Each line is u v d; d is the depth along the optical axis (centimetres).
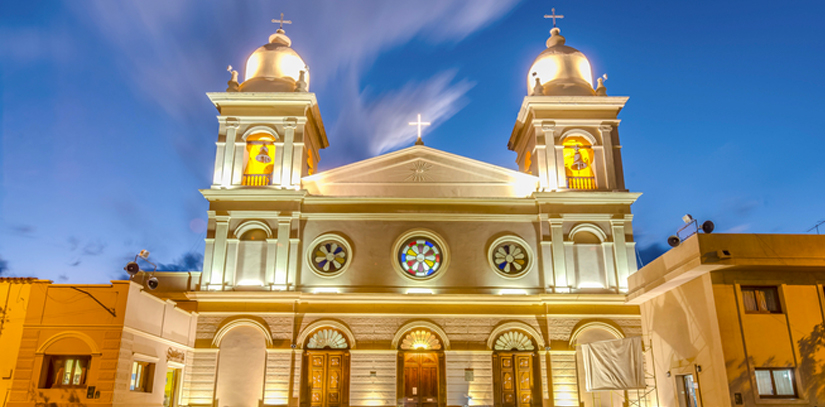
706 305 2152
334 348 2658
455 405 2588
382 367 2623
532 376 2653
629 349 2386
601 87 3100
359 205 2855
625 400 2564
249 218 2798
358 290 2733
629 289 2706
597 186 2933
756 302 2131
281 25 3447
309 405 2588
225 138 2941
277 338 2622
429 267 2800
